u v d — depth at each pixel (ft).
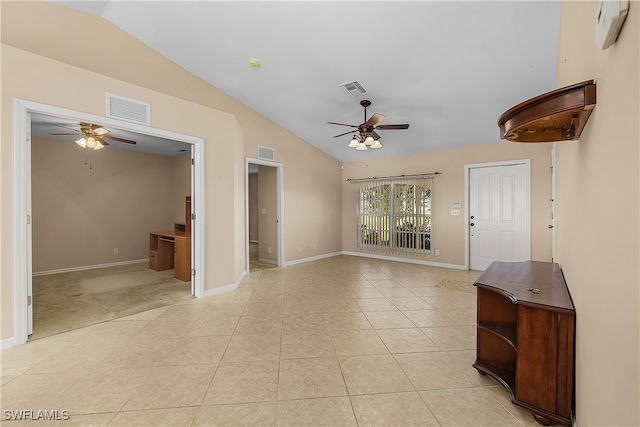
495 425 5.00
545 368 5.00
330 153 21.75
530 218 15.02
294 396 5.76
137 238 19.97
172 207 21.91
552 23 8.21
